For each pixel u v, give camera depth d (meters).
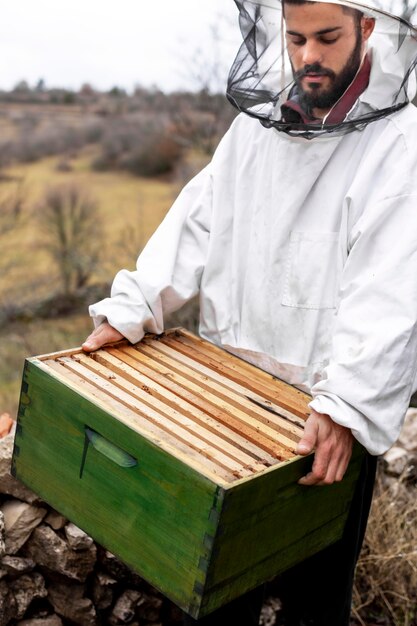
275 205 1.61
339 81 1.47
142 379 1.54
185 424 1.39
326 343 1.57
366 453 1.56
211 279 1.75
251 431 1.40
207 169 1.81
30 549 1.83
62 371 1.54
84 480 1.46
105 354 1.65
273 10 1.56
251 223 1.68
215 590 1.30
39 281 8.73
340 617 1.77
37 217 9.35
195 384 1.56
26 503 1.82
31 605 1.87
